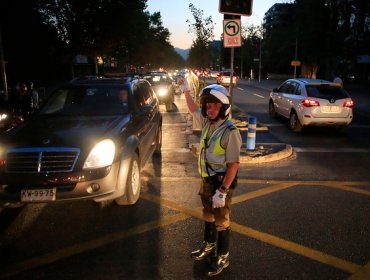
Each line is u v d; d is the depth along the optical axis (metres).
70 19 27.53
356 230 4.52
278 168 7.38
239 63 73.00
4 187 4.41
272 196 5.73
